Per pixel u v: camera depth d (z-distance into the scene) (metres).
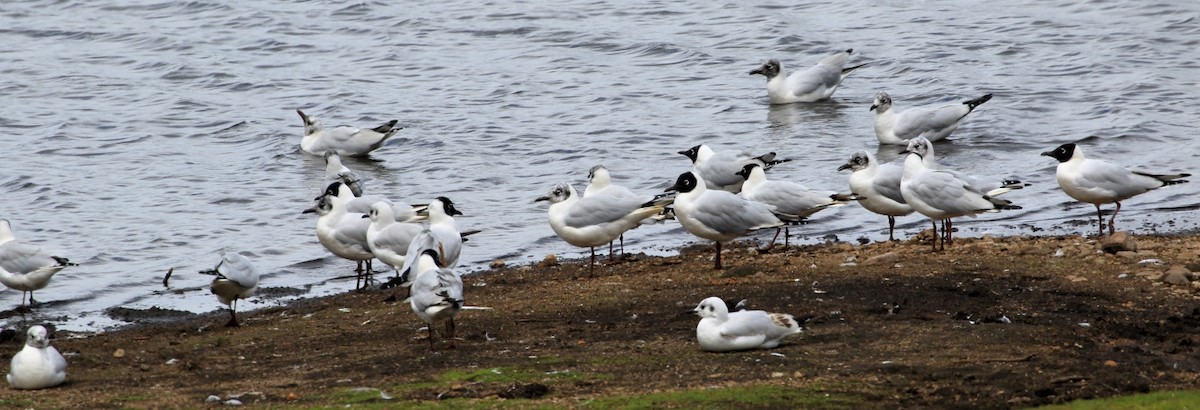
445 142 28.73
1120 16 39.59
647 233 21.61
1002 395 10.89
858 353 12.36
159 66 36.69
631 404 10.71
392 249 17.70
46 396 11.88
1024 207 22.80
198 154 28.27
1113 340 12.87
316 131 28.34
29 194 24.67
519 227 22.30
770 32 39.22
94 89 34.22
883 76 34.66
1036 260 17.02
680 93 32.94
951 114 27.59
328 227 18.41
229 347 14.39
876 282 15.84
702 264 18.22
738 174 21.61
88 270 19.70
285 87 34.44
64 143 28.97
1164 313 14.09
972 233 20.97
